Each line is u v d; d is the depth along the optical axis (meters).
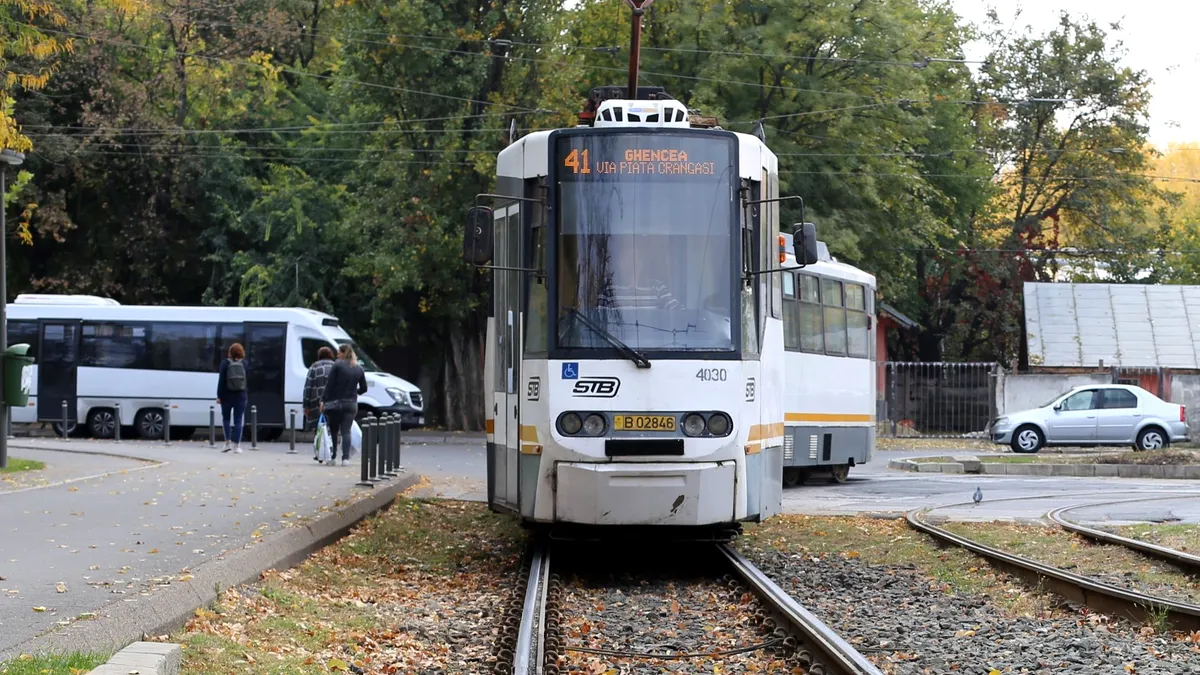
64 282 58.72
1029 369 66.38
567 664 12.36
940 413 58.72
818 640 12.18
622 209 18.14
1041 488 32.16
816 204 52.50
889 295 57.94
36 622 11.64
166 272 60.34
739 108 51.66
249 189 58.59
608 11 53.88
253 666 11.34
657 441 17.55
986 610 15.60
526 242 18.45
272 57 64.19
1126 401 49.06
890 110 52.62
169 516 19.91
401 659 12.60
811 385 30.88
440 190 50.84
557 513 17.64
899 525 23.61
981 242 75.56
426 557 20.17
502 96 50.09
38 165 57.19
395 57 49.41
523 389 18.19
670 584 17.81
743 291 18.30
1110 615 14.86
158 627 11.99
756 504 18.27
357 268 52.81
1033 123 75.44
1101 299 67.94
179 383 45.75
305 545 18.22
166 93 58.84
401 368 61.62
